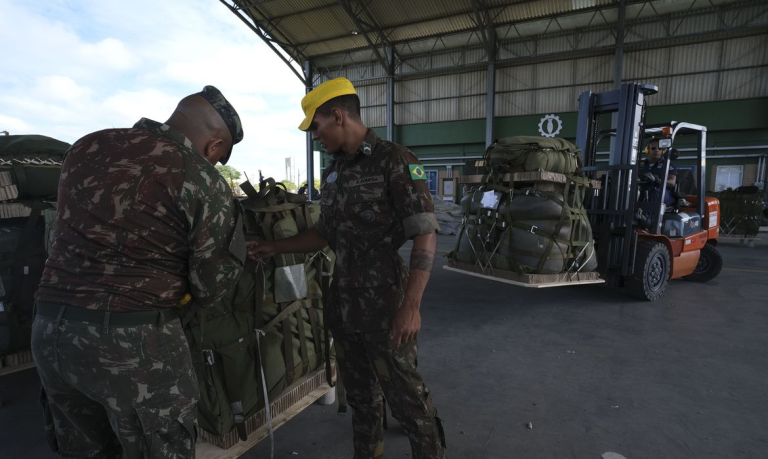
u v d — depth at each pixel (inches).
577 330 150.3
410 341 59.7
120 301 40.4
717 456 78.4
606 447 80.9
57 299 40.9
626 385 107.2
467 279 237.3
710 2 537.6
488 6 597.3
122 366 40.7
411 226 54.2
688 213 209.6
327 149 58.5
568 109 631.8
